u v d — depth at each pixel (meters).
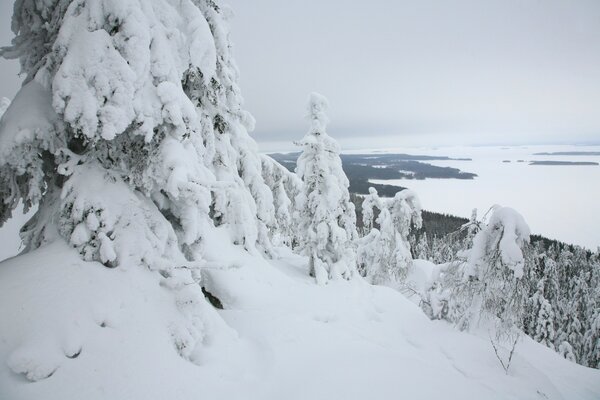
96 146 5.52
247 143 14.66
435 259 45.38
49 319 4.18
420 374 6.55
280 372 6.07
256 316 8.74
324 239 15.74
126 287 5.06
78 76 4.64
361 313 11.88
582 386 9.60
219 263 5.72
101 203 5.12
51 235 5.23
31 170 4.95
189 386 4.71
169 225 6.00
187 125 5.74
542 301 28.97
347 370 6.38
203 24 6.45
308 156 16.50
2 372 3.71
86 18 4.86
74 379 3.96
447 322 12.22
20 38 5.55
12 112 4.88
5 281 4.38
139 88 5.05
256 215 14.91
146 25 5.15
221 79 10.35
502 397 6.88
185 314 5.54
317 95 16.52
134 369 4.40
